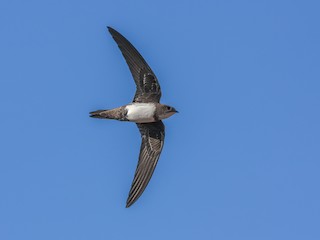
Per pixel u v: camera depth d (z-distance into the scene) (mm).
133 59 14500
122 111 14039
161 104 14219
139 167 14094
